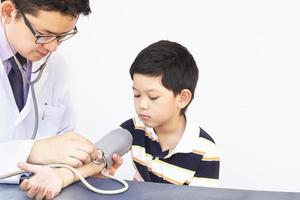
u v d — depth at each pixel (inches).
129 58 75.7
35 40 36.2
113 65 76.5
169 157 43.8
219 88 73.5
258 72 72.0
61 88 49.7
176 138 44.8
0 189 28.1
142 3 73.4
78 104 78.7
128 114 77.4
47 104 48.0
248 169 74.6
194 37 72.8
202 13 71.8
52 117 48.0
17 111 43.3
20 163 29.8
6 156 32.3
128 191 27.3
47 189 26.9
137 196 26.5
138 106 42.4
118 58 76.1
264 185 74.4
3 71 41.6
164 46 42.9
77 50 77.0
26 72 43.8
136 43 75.0
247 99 73.1
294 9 68.7
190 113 74.8
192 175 43.2
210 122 74.7
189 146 43.4
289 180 73.4
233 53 72.2
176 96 42.6
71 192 27.9
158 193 26.8
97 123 78.4
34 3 34.1
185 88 43.1
